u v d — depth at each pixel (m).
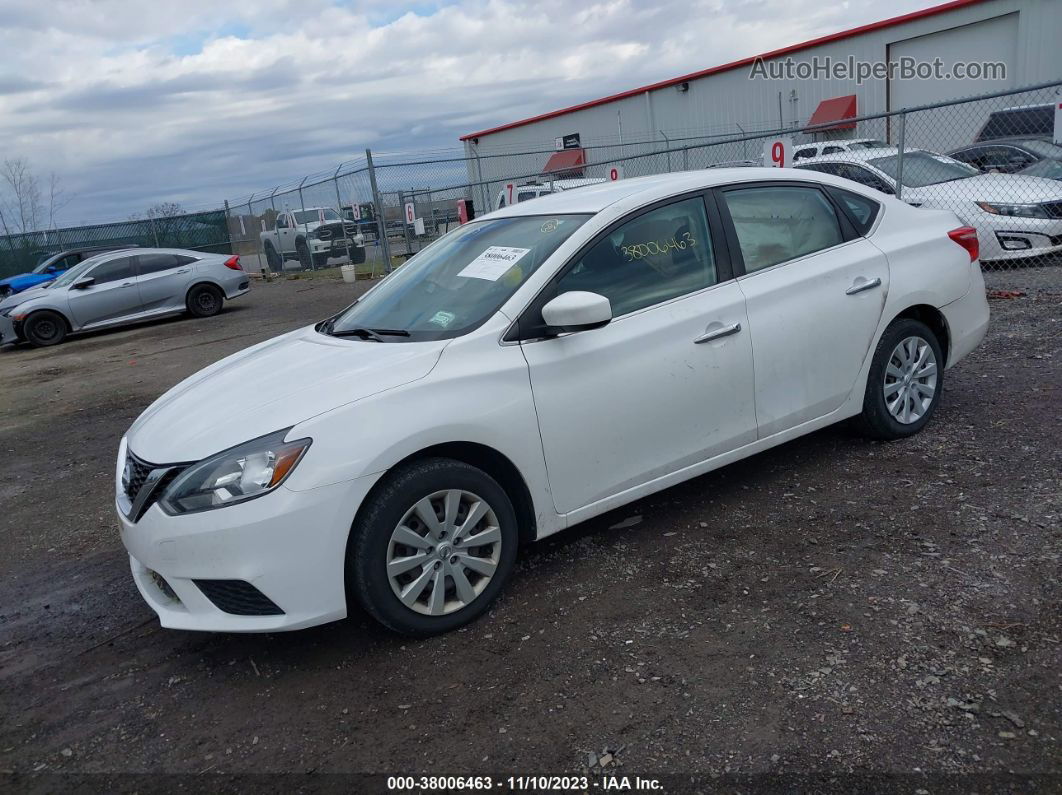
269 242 25.30
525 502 3.67
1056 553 3.52
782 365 4.26
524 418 3.54
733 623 3.32
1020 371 6.11
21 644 3.89
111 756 2.99
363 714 3.04
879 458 4.74
